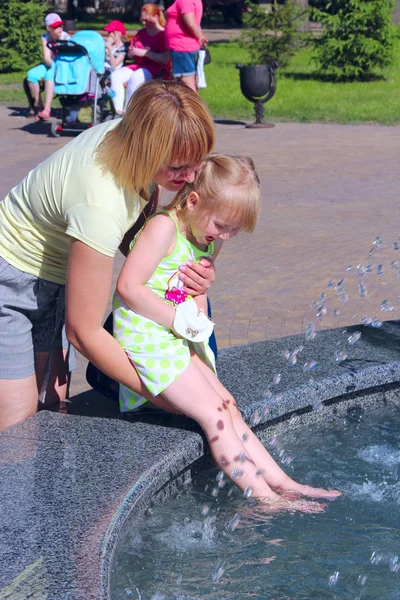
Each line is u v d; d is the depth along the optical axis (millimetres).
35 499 2643
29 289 3168
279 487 3088
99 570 2268
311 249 7184
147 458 2928
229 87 18953
